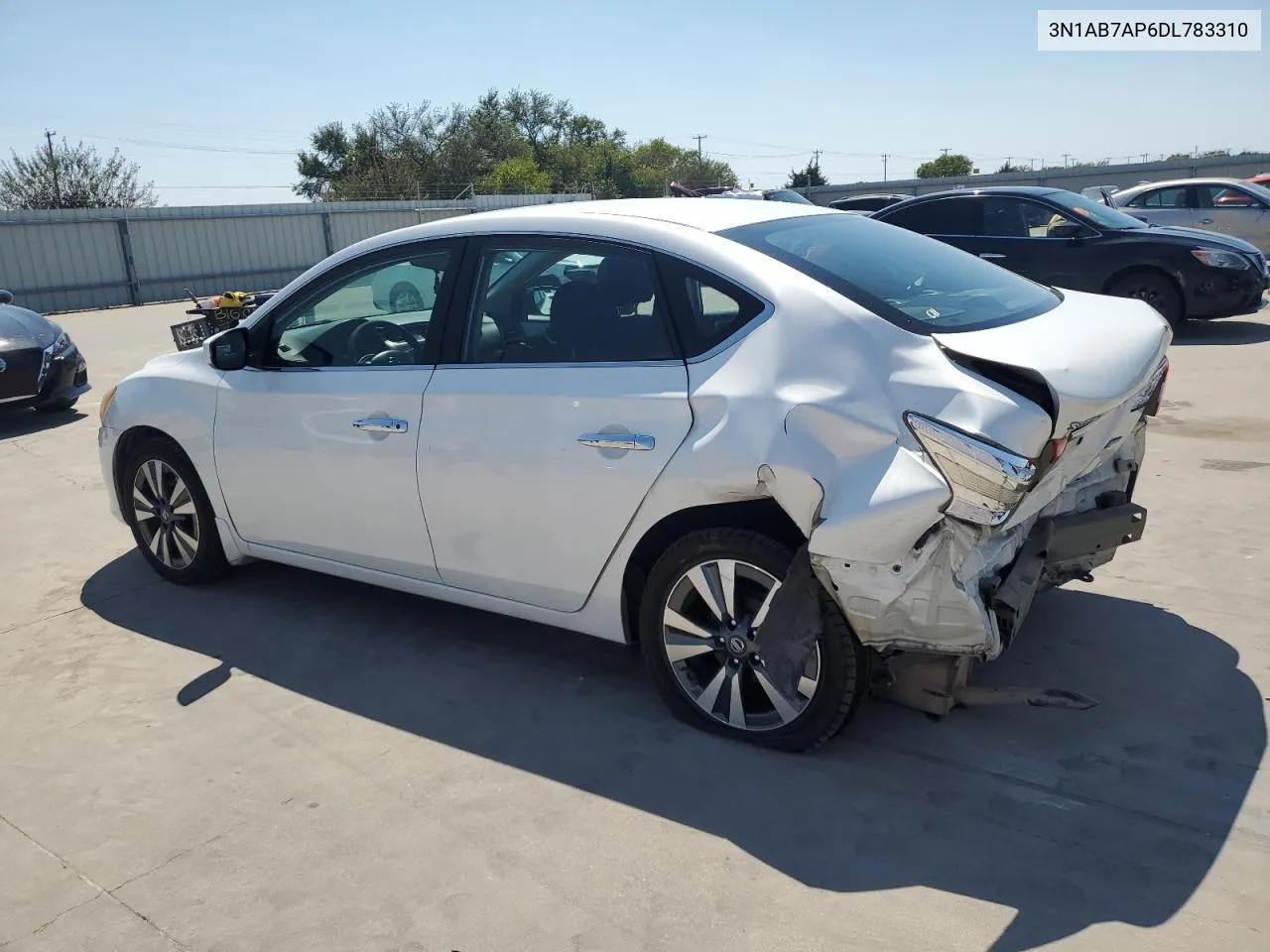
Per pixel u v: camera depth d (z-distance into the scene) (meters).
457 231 3.72
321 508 4.04
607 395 3.24
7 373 8.58
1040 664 3.64
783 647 3.02
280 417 4.08
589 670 3.84
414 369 3.72
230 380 4.29
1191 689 3.44
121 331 18.31
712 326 3.14
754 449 2.94
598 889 2.62
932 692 3.14
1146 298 10.30
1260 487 5.48
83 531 5.72
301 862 2.77
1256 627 3.87
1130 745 3.14
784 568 3.02
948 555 2.71
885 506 2.70
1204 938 2.33
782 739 3.15
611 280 3.35
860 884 2.58
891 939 2.38
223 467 4.33
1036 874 2.58
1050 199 10.73
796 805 2.92
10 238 25.02
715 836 2.80
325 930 2.51
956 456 2.64
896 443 2.75
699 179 84.25
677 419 3.10
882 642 2.86
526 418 3.40
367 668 3.92
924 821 2.82
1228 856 2.61
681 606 3.28
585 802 2.99
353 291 3.95
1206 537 4.78
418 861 2.76
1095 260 10.38
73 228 26.03
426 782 3.13
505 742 3.35
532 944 2.43
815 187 40.53
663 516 3.15
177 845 2.87
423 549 3.79
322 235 31.33
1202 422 6.96
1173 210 14.89
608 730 3.40
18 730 3.54
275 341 4.20
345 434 3.87
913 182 39.25
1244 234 14.41
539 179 66.44
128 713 3.64
